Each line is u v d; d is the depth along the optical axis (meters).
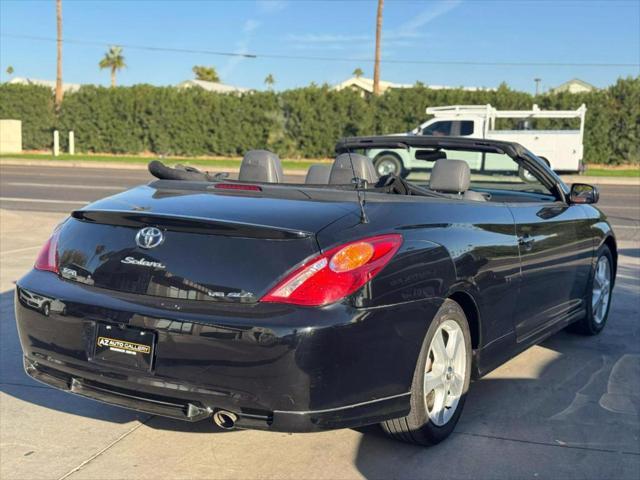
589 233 5.34
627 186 23.08
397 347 3.14
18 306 3.45
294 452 3.55
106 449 3.57
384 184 3.87
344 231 3.09
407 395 3.26
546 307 4.71
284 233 2.98
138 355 3.07
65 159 31.25
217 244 3.06
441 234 3.52
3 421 3.88
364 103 33.75
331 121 34.16
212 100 35.38
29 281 3.44
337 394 2.95
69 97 36.81
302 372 2.85
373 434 3.75
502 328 4.09
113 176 22.84
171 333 2.97
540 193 5.31
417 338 3.25
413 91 32.97
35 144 38.03
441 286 3.38
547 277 4.62
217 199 3.41
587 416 4.05
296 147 34.91
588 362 5.06
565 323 5.09
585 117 30.86
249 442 3.66
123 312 3.07
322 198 3.38
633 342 5.59
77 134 36.84
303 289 2.92
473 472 3.36
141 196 3.56
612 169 30.17
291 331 2.84
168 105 35.56
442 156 5.26
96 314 3.14
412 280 3.21
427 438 3.51
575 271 5.13
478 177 5.33
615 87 30.92
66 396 4.27
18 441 3.64
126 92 36.06
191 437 3.72
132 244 3.21
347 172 4.45
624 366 4.97
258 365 2.87
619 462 3.48
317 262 2.96
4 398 4.21
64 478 3.26
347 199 3.37
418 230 3.39
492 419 4.00
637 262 8.79
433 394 3.57
